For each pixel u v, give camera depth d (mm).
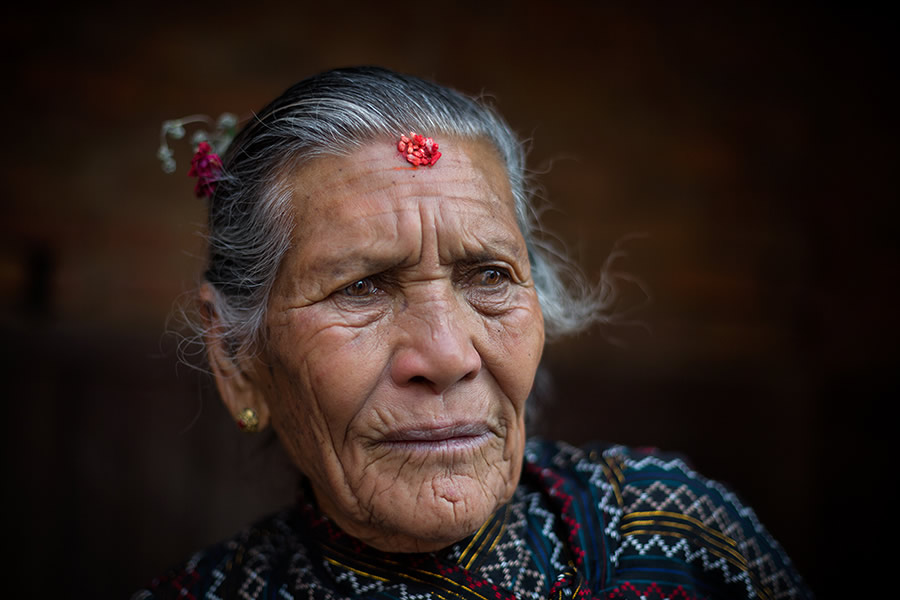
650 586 1182
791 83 3715
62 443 2809
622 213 3533
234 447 2873
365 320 1057
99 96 3061
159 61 3156
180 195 3123
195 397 2896
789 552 3348
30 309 2893
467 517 1050
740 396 3432
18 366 2807
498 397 1108
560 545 1210
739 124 3684
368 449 1062
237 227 1216
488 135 1210
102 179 3039
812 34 3713
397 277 1059
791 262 3625
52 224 2967
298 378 1101
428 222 1045
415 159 1067
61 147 3000
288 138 1136
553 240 3441
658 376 3342
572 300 1624
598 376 3258
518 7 3535
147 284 3043
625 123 3590
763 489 3377
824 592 3336
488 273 1116
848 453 3467
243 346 1229
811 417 3479
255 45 3295
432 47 3482
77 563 2777
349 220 1051
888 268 3656
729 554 1251
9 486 2736
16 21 2957
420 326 1035
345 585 1143
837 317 3596
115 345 2920
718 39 3699
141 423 2881
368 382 1041
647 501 1286
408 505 1045
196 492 2861
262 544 1328
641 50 3641
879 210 3691
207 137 1458
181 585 1332
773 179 3670
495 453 1109
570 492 1278
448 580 1105
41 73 2984
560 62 3559
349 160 1085
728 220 3611
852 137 3709
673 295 3508
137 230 3053
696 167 3617
